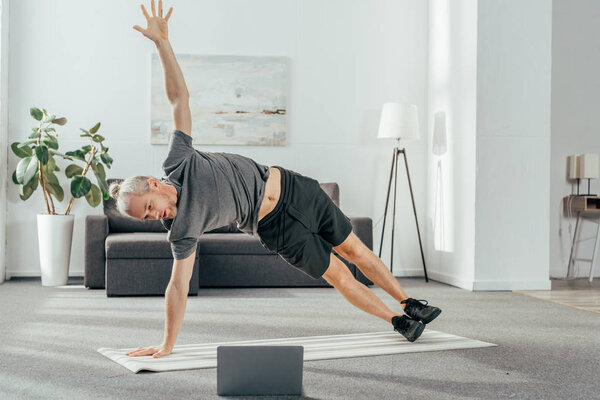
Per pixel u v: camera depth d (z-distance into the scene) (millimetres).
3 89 5699
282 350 2246
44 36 5969
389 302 4605
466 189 5406
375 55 6324
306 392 2275
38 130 5465
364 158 6312
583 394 2275
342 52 6293
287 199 2701
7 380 2402
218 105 6113
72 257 5977
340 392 2277
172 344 2736
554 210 6562
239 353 2232
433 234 6145
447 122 5844
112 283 4762
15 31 5918
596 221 6590
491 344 3092
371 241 5395
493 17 5254
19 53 5930
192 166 2463
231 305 4379
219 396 2219
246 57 6141
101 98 6035
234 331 3404
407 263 6348
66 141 5996
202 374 2488
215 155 2590
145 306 4312
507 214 5289
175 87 2516
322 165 6270
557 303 4586
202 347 2939
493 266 5270
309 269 2809
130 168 6066
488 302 4594
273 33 6211
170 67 2514
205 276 5262
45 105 5977
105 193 5492
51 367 2602
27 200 5914
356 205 6305
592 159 6316
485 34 5246
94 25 6027
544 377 2506
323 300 4652
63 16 5992
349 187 6297
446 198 5836
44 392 2248
